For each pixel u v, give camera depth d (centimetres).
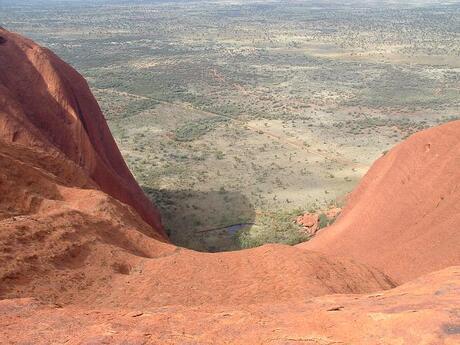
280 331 1023
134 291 1694
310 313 1109
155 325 1073
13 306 1210
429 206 2870
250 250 2138
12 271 1524
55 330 1058
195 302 1634
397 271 2519
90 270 1781
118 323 1085
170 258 2002
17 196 2212
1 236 1677
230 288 1767
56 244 1809
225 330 1043
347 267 2077
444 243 2431
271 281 1805
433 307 1030
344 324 1025
